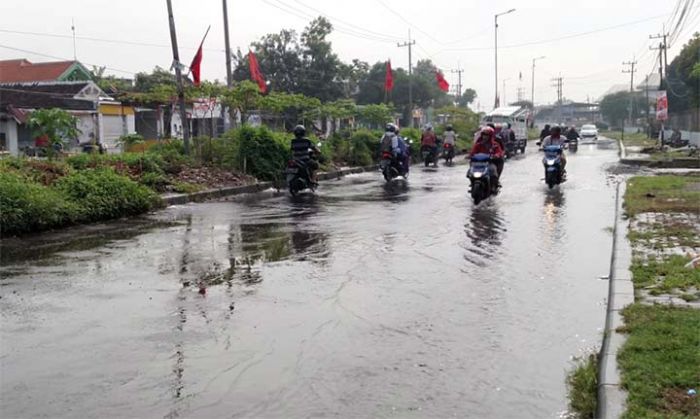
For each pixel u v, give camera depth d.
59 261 8.38
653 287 6.39
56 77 41.78
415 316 5.91
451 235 10.17
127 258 8.55
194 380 4.45
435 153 28.22
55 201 11.23
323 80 47.22
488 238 9.89
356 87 58.62
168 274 7.60
